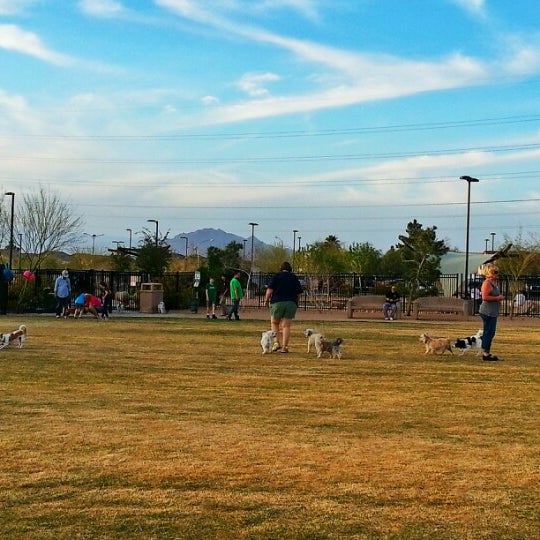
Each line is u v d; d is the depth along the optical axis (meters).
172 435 8.22
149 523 5.53
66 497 6.10
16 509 5.80
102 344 17.78
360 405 10.20
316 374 13.12
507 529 5.49
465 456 7.50
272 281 16.53
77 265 53.31
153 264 41.09
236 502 6.02
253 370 13.53
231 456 7.38
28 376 12.42
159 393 10.93
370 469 6.99
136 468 6.93
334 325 26.61
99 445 7.73
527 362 15.33
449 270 56.50
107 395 10.71
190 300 37.09
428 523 5.60
